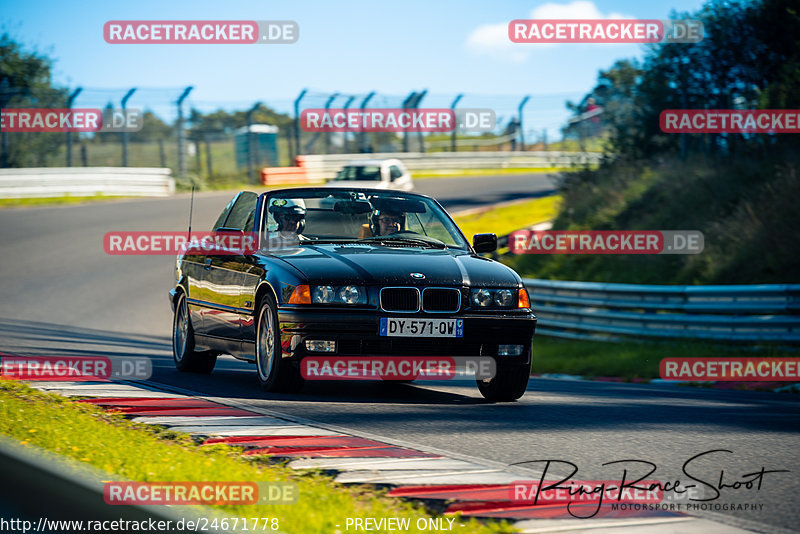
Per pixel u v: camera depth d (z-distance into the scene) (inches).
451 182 3154.5
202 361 697.6
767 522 285.4
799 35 1424.7
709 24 1494.8
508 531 256.8
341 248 584.1
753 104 1453.0
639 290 1101.1
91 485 246.7
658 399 637.9
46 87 2748.5
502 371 573.0
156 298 1395.2
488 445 406.0
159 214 2159.2
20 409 432.5
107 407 472.4
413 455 369.1
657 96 1624.0
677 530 268.7
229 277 618.2
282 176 2920.8
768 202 1207.6
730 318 981.2
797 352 916.0
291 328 530.3
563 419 498.0
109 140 2851.9
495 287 555.5
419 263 557.0
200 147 3061.0
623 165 1679.4
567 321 1221.1
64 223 2036.2
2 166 2598.4
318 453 367.2
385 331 530.6
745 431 466.9
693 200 1370.6
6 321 1134.4
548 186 2925.7
